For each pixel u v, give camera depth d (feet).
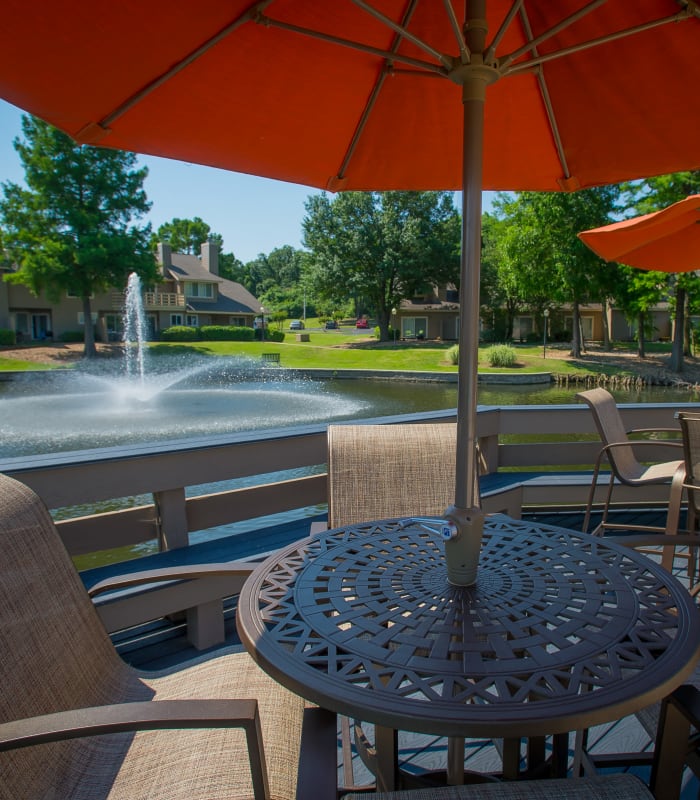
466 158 3.60
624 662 2.95
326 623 3.43
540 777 4.32
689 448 7.24
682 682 2.89
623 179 5.97
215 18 4.09
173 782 3.34
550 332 121.80
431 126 5.74
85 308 95.30
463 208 3.61
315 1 4.51
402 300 122.62
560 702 2.65
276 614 3.56
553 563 4.25
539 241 78.84
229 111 5.00
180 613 7.70
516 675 2.87
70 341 106.42
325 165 5.97
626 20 4.55
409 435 6.68
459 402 3.69
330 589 3.89
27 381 72.49
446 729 2.55
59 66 4.04
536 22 4.93
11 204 89.25
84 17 3.76
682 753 2.97
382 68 5.11
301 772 2.59
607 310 101.55
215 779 3.33
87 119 4.64
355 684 2.85
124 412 47.26
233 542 8.27
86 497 7.09
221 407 51.08
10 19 3.61
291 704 4.02
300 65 4.87
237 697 4.09
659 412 12.32
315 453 9.23
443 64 3.68
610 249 8.02
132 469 7.41
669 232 7.72
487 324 121.90
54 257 89.86
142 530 7.84
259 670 4.43
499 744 5.05
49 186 88.79
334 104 5.32
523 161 6.08
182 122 4.92
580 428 11.80
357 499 6.38
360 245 111.14
